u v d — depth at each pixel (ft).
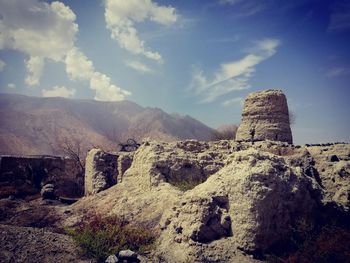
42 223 57.72
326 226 39.91
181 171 57.67
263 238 36.01
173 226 41.19
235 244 36.86
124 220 48.47
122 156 74.28
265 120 72.08
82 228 43.14
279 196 38.34
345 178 51.88
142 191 57.88
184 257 36.24
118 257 35.60
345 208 43.04
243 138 74.02
